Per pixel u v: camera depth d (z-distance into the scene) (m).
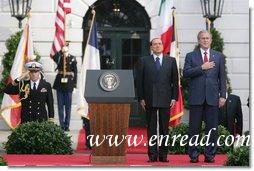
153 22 21.95
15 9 21.06
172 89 13.91
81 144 17.98
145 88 13.80
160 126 13.80
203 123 14.62
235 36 21.77
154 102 13.70
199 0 21.69
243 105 21.73
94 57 17.61
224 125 16.02
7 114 18.33
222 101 13.70
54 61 20.75
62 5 20.25
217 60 13.77
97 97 12.84
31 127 15.23
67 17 21.62
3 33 21.48
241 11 21.80
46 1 21.61
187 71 13.76
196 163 13.52
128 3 22.17
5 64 21.12
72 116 21.39
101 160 13.00
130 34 22.30
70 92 20.75
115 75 12.91
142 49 22.28
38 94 15.52
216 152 15.03
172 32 18.19
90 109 12.95
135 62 22.28
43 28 21.61
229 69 21.75
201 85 13.70
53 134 15.25
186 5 21.70
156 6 21.94
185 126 15.45
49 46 21.59
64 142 15.36
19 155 14.83
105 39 22.30
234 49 21.78
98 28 22.22
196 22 21.72
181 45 21.70
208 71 13.70
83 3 21.77
